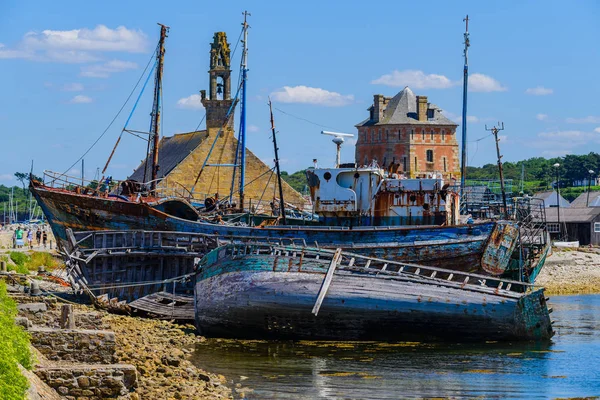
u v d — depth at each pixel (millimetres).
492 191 83875
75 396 29000
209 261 50625
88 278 58656
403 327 48062
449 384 38125
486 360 43531
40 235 110812
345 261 56938
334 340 48406
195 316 50625
